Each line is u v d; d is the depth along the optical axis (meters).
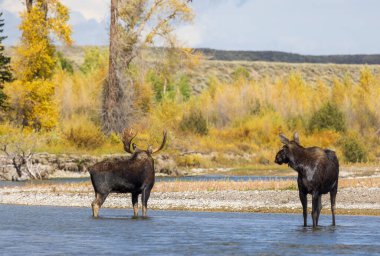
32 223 58.28
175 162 153.88
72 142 155.12
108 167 62.53
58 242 47.31
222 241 47.72
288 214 67.06
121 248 44.72
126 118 172.00
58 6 168.25
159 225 57.00
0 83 161.88
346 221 60.25
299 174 54.00
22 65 165.75
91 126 164.25
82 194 86.44
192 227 55.50
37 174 131.75
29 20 164.75
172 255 42.16
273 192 83.69
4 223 58.31
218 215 65.81
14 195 86.06
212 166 167.88
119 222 58.97
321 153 53.81
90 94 193.88
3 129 148.38
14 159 129.62
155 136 166.00
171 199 79.56
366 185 91.69
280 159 53.84
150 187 63.16
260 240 48.28
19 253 42.75
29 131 159.00
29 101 164.75
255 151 185.88
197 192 85.56
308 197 79.06
